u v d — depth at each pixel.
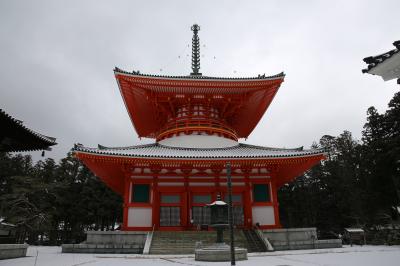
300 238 25.27
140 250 23.00
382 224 46.94
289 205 65.62
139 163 26.69
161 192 27.23
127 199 26.41
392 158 40.94
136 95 33.31
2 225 23.05
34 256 20.98
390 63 9.25
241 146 34.00
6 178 61.44
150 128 43.25
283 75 30.91
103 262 16.42
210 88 31.47
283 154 27.78
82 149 24.70
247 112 38.00
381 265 13.75
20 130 17.25
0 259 18.47
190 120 32.84
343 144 64.62
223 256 16.44
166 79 30.19
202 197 27.72
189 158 26.27
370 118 48.41
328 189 60.91
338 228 57.81
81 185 63.75
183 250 21.77
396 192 43.12
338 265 13.94
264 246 22.89
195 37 43.56
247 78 31.00
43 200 55.50
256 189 28.14
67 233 62.00
